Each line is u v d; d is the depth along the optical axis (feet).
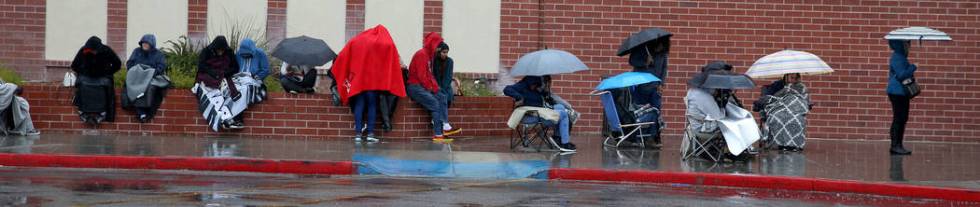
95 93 55.83
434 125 55.93
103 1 63.93
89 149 46.73
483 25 64.85
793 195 39.11
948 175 43.86
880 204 36.86
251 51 56.29
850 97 65.21
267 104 56.39
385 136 56.13
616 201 34.88
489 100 59.62
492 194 36.11
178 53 61.67
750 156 49.52
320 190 36.27
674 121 65.10
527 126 51.31
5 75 56.70
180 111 56.39
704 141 47.70
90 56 55.98
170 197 33.22
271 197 33.88
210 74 56.03
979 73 65.00
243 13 64.28
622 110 53.83
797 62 53.06
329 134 56.44
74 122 56.59
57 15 63.87
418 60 55.52
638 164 45.57
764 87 55.72
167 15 64.08
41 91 56.54
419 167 44.62
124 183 37.29
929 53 65.05
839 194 39.96
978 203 38.34
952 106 65.16
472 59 64.85
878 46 64.95
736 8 64.69
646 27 64.69
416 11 64.69
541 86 52.24
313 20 64.49
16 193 33.40
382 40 54.70
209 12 64.18
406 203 32.96
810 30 64.90
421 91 55.57
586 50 64.69
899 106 53.57
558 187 39.45
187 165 43.80
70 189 34.86
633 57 55.21
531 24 64.75
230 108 55.67
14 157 43.75
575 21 64.69
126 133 56.39
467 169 44.27
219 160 43.80
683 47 64.75
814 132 65.36
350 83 54.75
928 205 37.24
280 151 47.93
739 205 34.81
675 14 64.64
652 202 34.91
